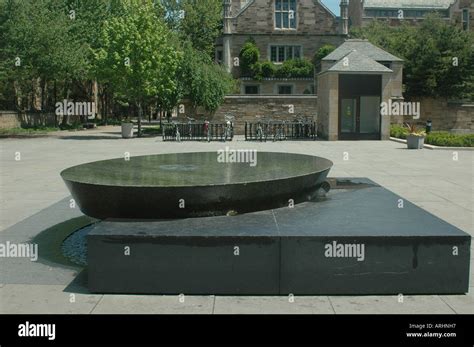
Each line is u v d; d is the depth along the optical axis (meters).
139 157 9.87
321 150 24.27
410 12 76.88
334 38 58.16
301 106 38.78
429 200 11.34
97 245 5.55
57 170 16.97
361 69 31.23
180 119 38.09
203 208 6.18
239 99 38.59
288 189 6.76
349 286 5.55
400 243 5.52
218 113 38.75
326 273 5.53
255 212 6.53
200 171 7.60
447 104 42.53
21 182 14.29
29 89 45.50
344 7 57.62
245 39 58.03
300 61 56.41
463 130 42.19
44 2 36.84
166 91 35.41
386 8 76.88
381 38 52.62
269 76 56.53
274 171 7.48
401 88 37.94
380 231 5.66
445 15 73.19
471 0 70.19
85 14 44.53
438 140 25.66
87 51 39.41
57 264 6.77
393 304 5.34
